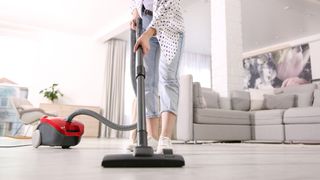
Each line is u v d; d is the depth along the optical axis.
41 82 7.04
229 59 4.73
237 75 4.78
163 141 1.29
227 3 4.87
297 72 8.12
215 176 0.58
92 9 6.09
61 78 7.27
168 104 1.34
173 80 1.37
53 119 1.83
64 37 7.46
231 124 3.87
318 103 4.42
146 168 0.72
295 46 8.27
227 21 4.82
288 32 7.77
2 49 6.91
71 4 5.83
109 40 7.87
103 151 1.54
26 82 7.02
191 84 3.59
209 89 4.55
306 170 0.71
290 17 6.80
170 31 1.30
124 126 1.45
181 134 3.56
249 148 2.27
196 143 3.53
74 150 1.63
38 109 4.83
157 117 1.62
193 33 7.62
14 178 0.52
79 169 0.69
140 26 1.42
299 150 1.97
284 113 3.76
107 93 7.60
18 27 6.89
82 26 7.09
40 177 0.54
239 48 4.89
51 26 7.08
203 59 9.62
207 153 1.55
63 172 0.62
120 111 7.66
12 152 1.38
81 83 7.49
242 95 4.74
